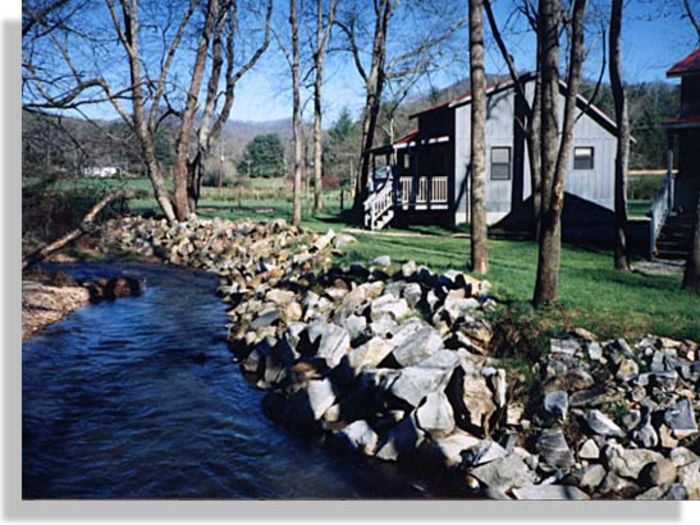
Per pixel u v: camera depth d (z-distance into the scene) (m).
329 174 47.19
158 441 6.15
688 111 16.30
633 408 5.84
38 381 7.71
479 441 5.77
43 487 5.21
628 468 5.25
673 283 9.52
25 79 6.47
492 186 20.36
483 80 9.95
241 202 34.59
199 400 7.27
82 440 6.11
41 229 10.43
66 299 12.22
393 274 10.09
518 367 6.60
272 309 10.11
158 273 16.14
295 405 6.61
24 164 9.51
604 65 11.34
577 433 5.70
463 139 20.17
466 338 7.21
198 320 11.12
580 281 9.59
